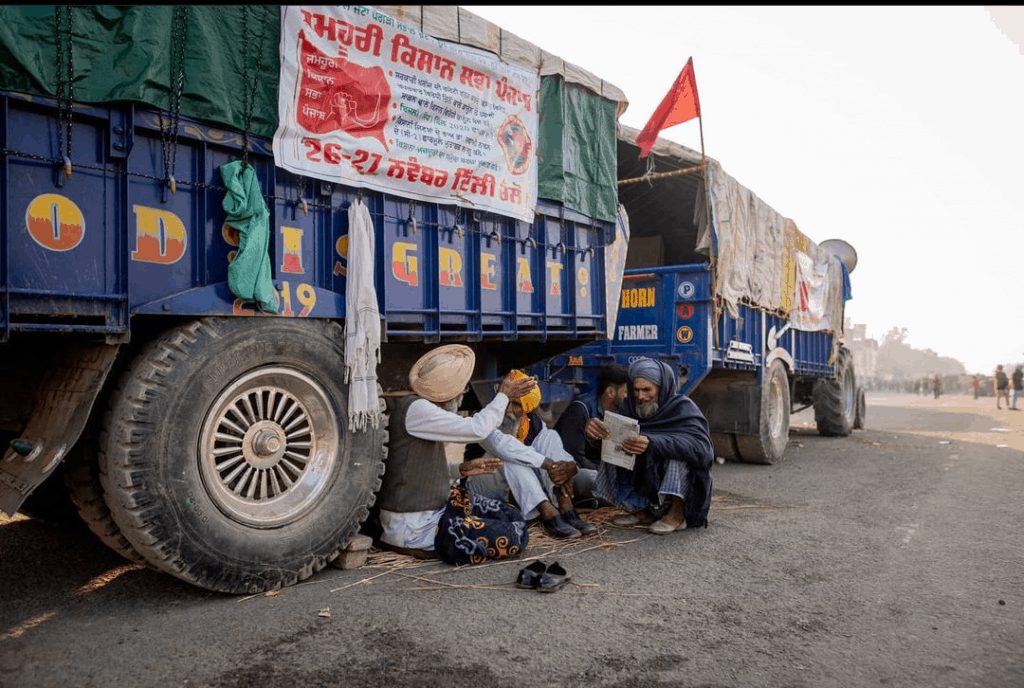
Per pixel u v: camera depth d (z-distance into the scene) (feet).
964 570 13.56
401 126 13.78
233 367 11.23
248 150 11.65
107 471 10.21
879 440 40.06
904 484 23.65
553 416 23.30
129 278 10.23
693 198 32.12
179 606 10.95
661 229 35.24
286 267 12.21
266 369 11.79
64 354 10.91
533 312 17.63
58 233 9.64
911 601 11.80
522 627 10.36
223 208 11.26
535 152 17.08
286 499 12.09
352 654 9.29
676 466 16.20
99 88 9.91
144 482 10.14
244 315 11.50
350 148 12.87
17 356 11.28
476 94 15.26
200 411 10.78
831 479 24.75
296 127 12.06
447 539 13.29
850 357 46.01
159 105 10.46
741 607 11.41
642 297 26.12
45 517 13.94
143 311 10.34
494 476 16.16
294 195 12.36
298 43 12.04
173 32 10.68
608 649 9.64
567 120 18.43
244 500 11.60
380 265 13.62
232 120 11.32
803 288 35.24
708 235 24.53
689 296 24.99
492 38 15.69
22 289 9.18
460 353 14.29
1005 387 89.45
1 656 9.14
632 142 24.90
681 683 8.68
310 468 12.47
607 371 24.41
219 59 11.20
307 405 12.52
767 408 28.55
